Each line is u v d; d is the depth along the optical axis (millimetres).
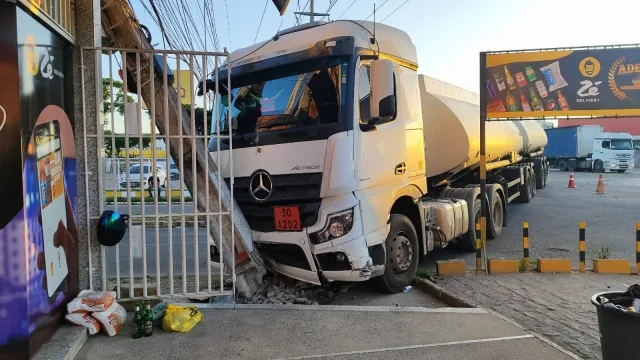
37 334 3801
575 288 6609
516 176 15031
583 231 7602
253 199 5883
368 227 5684
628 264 7434
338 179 5402
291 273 5855
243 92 6352
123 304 5148
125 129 5031
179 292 5684
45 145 4035
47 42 4148
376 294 6453
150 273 7770
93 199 5031
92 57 4957
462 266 7457
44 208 3980
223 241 5758
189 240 11117
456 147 9266
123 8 5504
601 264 7492
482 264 7969
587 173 38906
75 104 4855
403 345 4328
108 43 5562
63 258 4430
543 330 5023
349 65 5645
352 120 5551
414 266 6793
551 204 17156
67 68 4660
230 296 5766
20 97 3537
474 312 5266
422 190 7141
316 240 5500
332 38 5703
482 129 7707
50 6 4129
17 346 3543
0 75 3459
